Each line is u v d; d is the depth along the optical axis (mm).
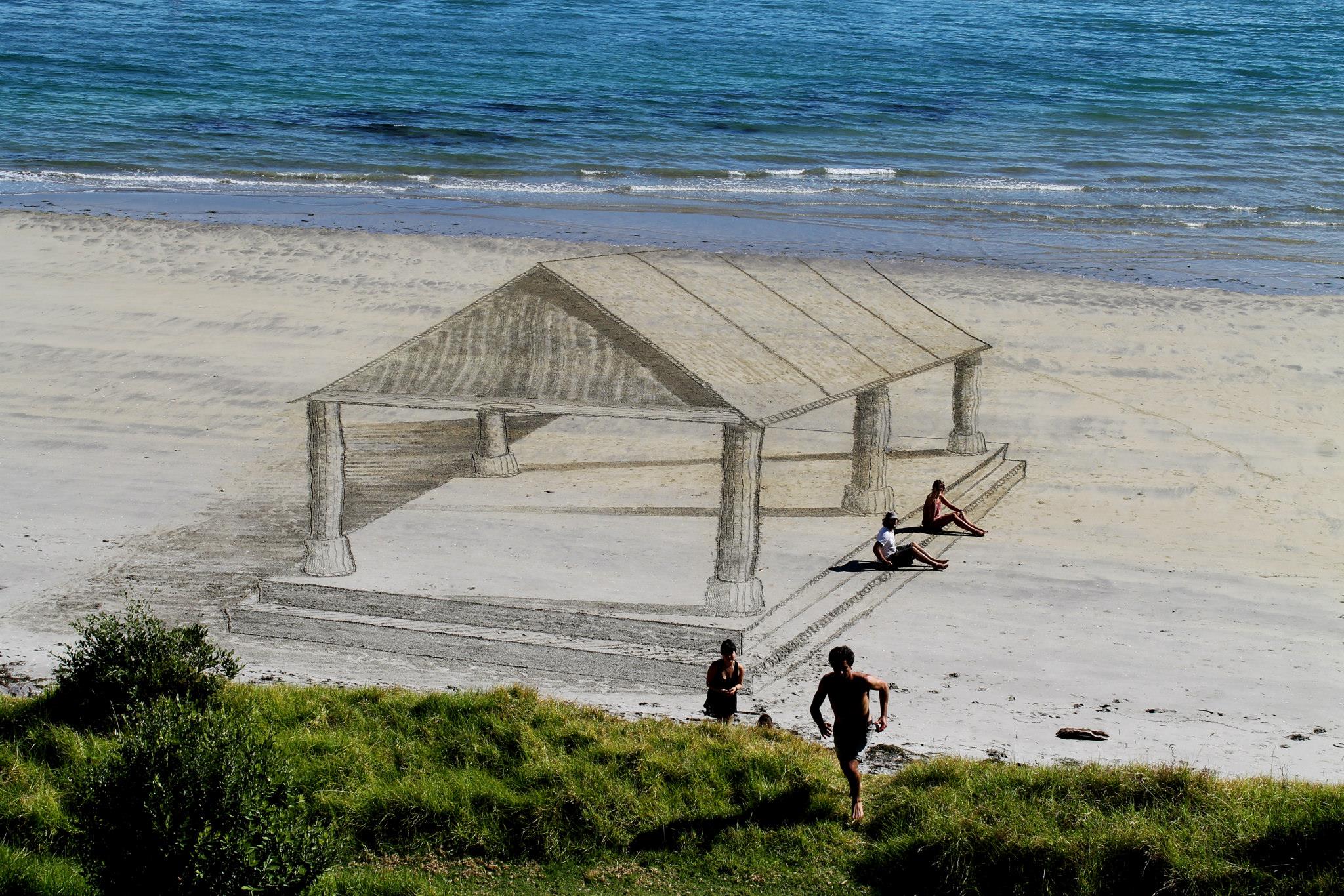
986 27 170500
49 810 20234
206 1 167375
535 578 32562
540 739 23109
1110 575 35000
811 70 133750
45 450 43781
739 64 136000
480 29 153250
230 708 24125
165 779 17594
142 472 42125
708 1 187500
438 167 91750
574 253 68375
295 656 29797
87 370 51062
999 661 29594
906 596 33281
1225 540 37781
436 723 23844
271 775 18625
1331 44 161250
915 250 72938
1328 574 35344
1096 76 134750
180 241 68625
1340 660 30016
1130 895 19000
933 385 51188
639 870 20297
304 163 91625
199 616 31797
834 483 41594
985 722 26312
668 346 29641
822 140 103500
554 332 30031
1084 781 21359
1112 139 106688
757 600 30312
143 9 158000
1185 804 20453
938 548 36656
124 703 23672
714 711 25438
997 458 43562
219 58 127750
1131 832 19453
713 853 20562
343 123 103750
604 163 94312
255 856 17453
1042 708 27156
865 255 70875
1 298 58812
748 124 108000
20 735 23016
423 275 64188
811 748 23984
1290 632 31562
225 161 91250
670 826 21188
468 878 20031
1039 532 38062
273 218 76062
